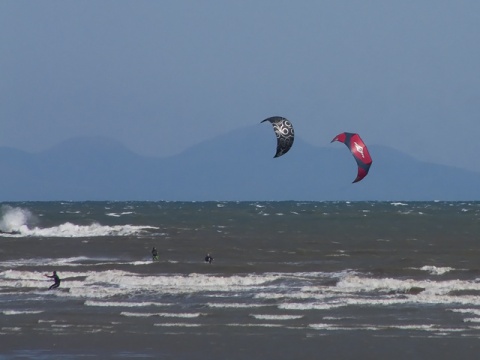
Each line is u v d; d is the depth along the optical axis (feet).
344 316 383.65
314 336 342.03
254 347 323.78
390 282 479.82
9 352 315.58
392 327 358.02
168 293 446.19
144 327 360.48
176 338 338.75
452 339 334.24
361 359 305.53
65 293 445.37
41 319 377.30
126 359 305.12
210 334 346.13
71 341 333.21
